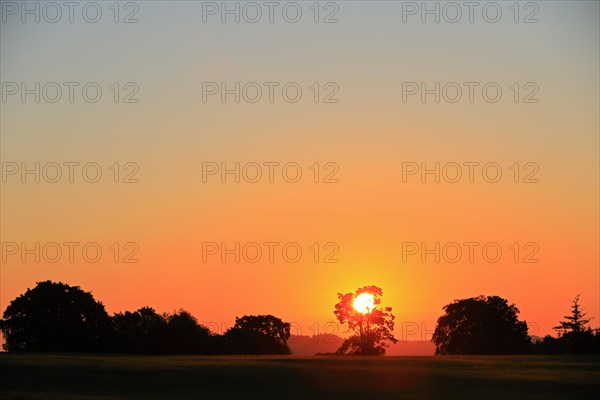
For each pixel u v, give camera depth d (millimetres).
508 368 87188
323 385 73688
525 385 73688
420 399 66875
